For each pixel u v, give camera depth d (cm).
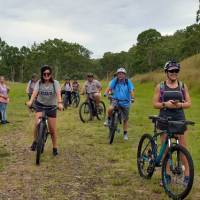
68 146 684
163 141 446
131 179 484
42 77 571
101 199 415
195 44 6288
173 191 412
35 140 583
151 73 3622
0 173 507
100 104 1063
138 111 1308
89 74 1003
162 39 7219
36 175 500
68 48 10044
